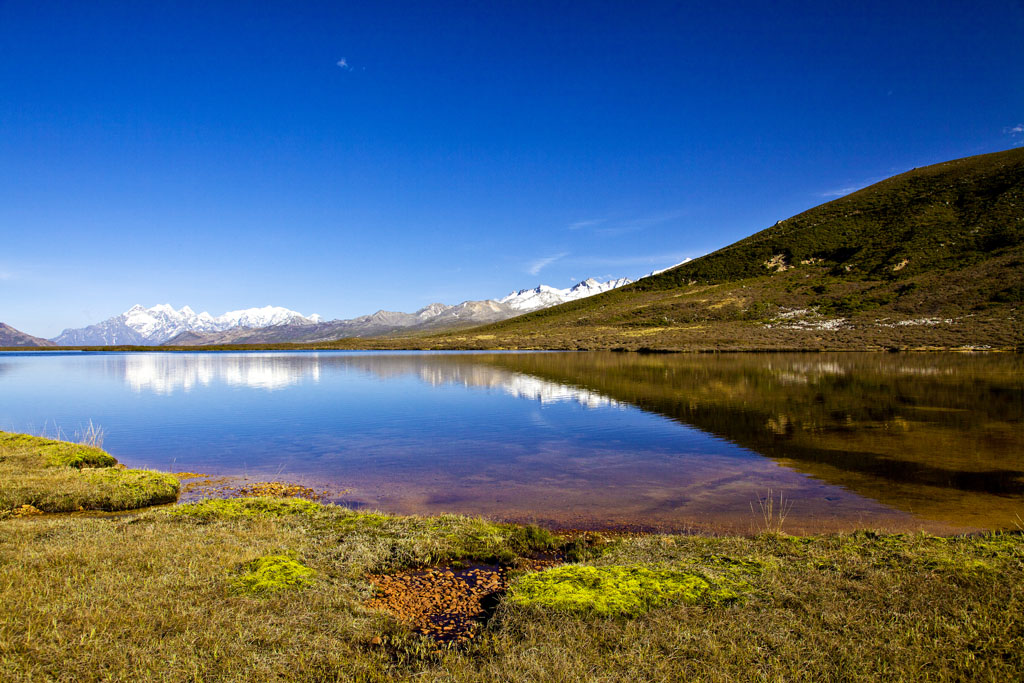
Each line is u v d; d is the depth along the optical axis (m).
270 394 34.09
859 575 7.08
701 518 10.82
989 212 91.44
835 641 5.41
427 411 25.97
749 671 4.97
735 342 70.38
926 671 4.93
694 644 5.40
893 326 65.19
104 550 7.58
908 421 20.48
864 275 88.25
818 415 22.27
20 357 108.19
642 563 7.54
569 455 16.61
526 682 4.81
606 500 12.12
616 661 5.12
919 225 98.56
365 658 5.31
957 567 7.15
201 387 39.50
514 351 91.44
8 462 14.30
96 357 106.44
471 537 9.15
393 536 9.06
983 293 66.00
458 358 75.06
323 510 10.61
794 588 6.67
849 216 120.62
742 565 7.46
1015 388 28.38
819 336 68.06
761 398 27.41
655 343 76.00
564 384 36.78
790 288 93.62
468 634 6.05
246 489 13.37
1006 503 11.40
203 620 5.65
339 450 17.75
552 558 8.61
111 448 18.52
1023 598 6.14
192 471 15.35
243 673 4.82
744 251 124.81
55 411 27.58
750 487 12.91
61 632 5.20
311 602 6.31
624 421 22.20
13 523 9.35
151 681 4.63
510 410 25.86
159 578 6.67
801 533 9.83
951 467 14.28
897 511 11.02
